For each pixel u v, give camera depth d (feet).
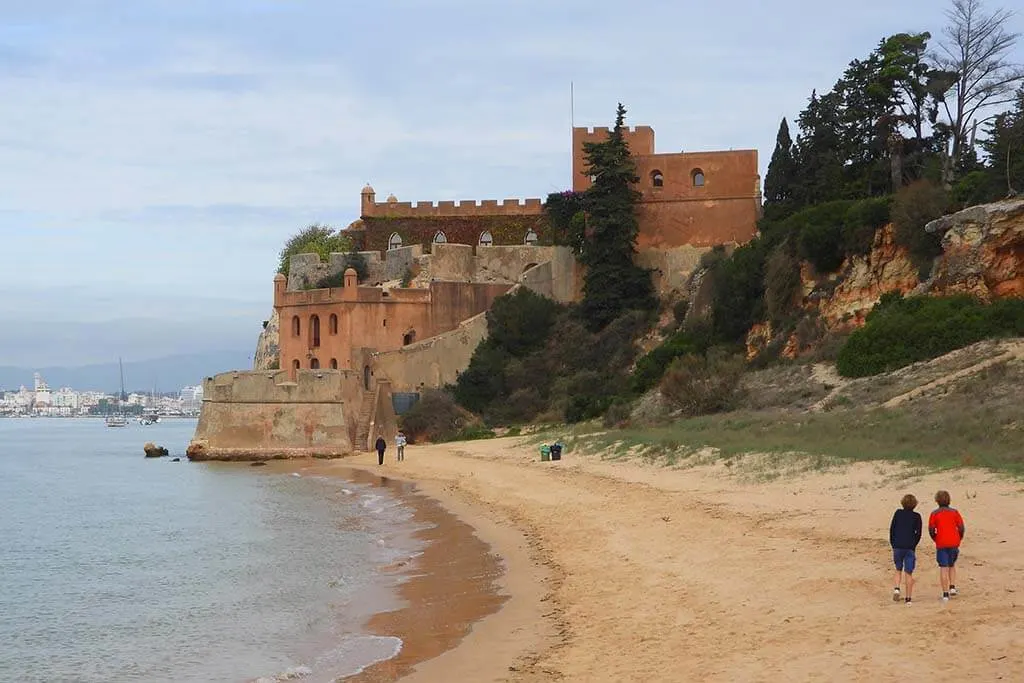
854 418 147.13
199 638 83.56
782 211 244.83
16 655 81.35
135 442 508.53
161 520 165.17
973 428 122.21
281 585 103.96
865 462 112.57
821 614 62.13
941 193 192.75
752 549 82.79
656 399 218.38
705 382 201.77
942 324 168.76
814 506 95.96
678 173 276.62
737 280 229.66
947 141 219.20
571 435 210.59
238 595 100.01
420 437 265.34
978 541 71.82
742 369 205.05
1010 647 50.83
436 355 278.05
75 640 86.17
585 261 276.21
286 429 267.18
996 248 171.32
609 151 272.72
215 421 277.64
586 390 253.85
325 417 264.52
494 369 274.36
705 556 83.82
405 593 93.45
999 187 187.62
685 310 254.06
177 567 120.06
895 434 128.77
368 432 265.75
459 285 291.99
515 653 66.08
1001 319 164.14
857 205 206.18
